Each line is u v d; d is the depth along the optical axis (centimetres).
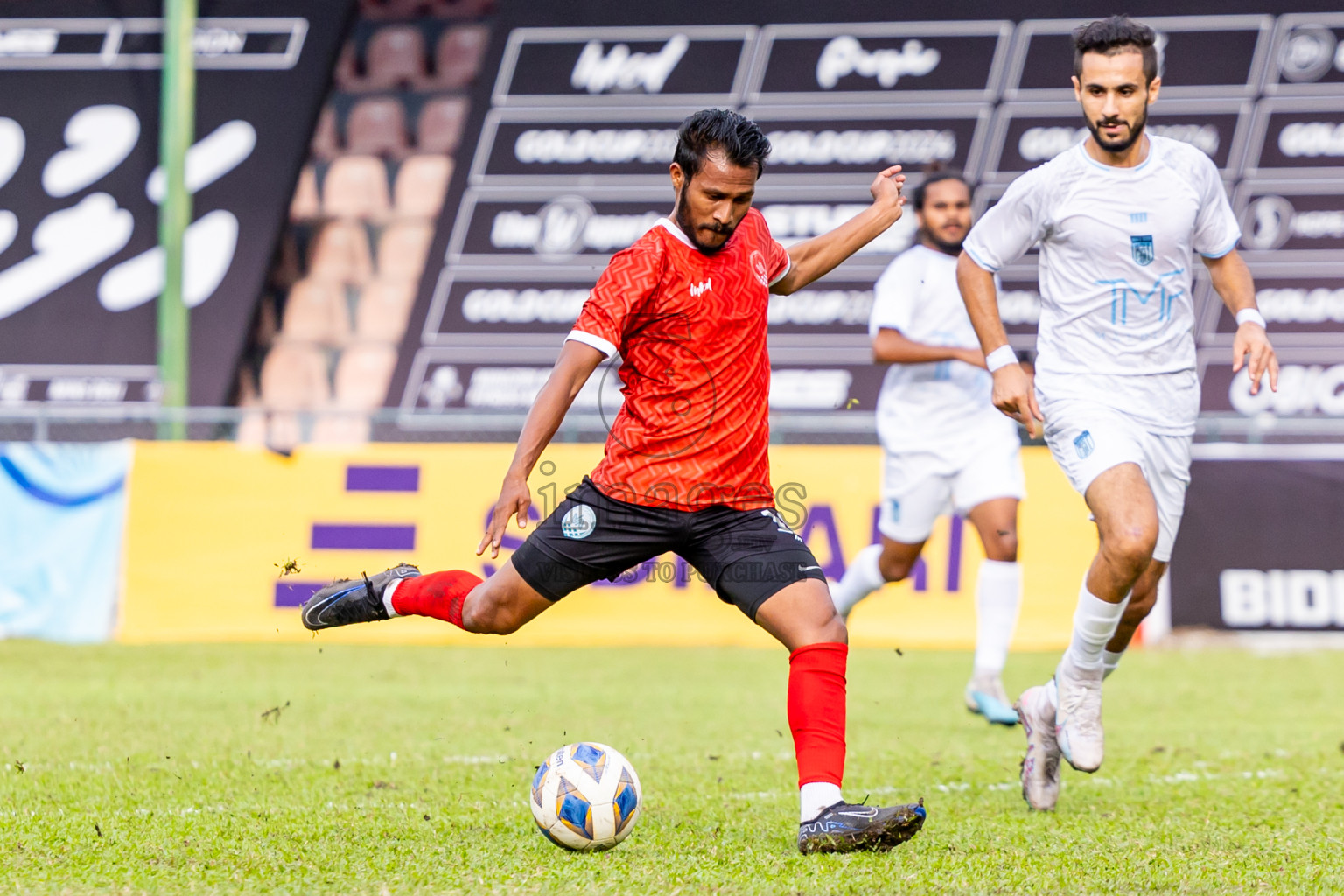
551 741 2009
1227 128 5122
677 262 1166
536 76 5588
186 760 1781
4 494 3722
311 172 5566
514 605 1226
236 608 3672
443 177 5528
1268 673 3075
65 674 2928
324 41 5706
